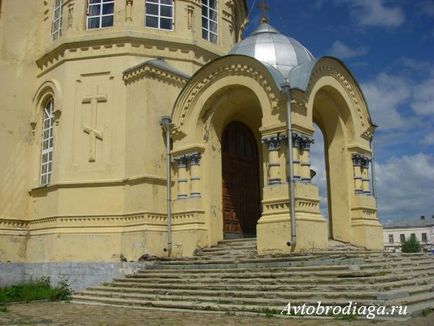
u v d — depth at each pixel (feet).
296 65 60.59
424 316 32.53
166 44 71.36
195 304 41.19
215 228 60.75
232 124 70.64
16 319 40.19
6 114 72.79
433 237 325.21
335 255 46.93
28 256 69.87
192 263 52.42
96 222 64.18
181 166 62.03
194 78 62.08
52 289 59.41
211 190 61.16
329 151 64.80
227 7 82.58
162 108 64.80
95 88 68.64
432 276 46.96
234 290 42.06
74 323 36.70
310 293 37.22
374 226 62.44
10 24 75.56
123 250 61.72
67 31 71.82
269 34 64.75
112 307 46.44
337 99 62.75
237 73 58.39
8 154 71.97
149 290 48.34
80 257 63.31
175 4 73.92
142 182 61.62
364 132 65.00
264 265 45.83
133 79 65.82
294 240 49.65
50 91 73.20
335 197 63.26
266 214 53.21
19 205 71.77
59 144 68.13
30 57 76.79
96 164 66.23
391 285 37.76
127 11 71.00
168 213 61.46
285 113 53.52
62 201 65.77
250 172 71.77
